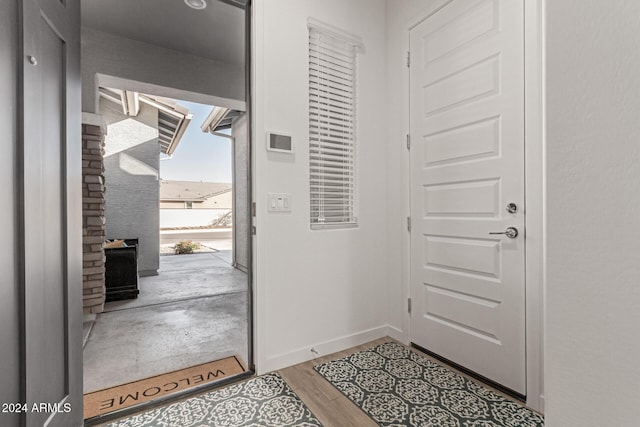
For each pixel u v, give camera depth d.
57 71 1.25
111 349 2.50
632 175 0.40
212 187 15.80
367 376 1.96
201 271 5.79
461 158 2.02
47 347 1.16
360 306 2.44
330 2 2.29
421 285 2.31
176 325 3.05
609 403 0.42
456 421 1.54
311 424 1.54
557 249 0.47
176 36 3.33
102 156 3.32
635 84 0.40
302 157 2.18
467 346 2.00
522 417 1.57
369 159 2.50
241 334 2.83
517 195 1.73
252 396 1.77
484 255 1.89
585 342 0.44
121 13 2.94
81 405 1.45
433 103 2.20
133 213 5.34
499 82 1.80
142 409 1.67
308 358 2.18
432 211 2.22
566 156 0.46
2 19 0.93
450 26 2.07
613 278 0.42
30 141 1.05
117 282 3.92
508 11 1.76
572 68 0.46
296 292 2.15
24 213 1.02
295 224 2.15
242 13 2.94
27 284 1.03
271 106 2.04
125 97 4.57
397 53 2.48
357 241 2.43
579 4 0.45
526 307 1.69
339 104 2.38
